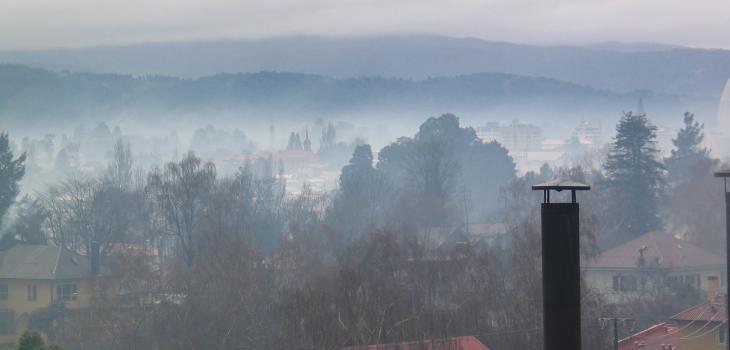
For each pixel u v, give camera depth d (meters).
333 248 160.62
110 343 121.69
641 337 102.62
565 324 32.62
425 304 98.12
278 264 134.12
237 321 116.75
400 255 117.44
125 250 154.38
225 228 160.25
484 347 83.62
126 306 127.69
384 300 92.00
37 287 162.25
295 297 94.00
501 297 102.69
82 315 130.12
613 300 148.50
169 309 119.94
